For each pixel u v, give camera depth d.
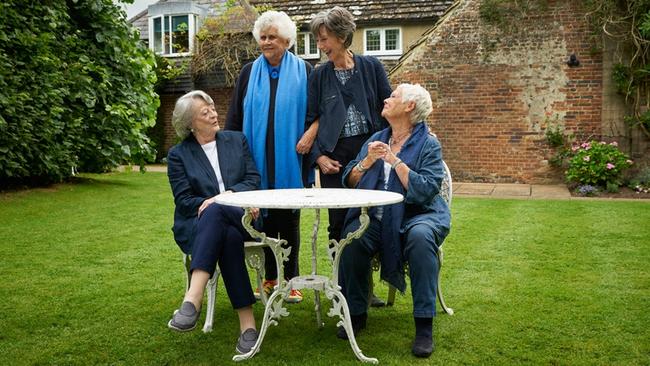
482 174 12.54
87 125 9.52
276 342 3.15
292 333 3.30
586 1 11.58
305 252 5.28
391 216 3.14
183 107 3.54
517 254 5.07
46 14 8.73
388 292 3.91
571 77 11.85
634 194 10.14
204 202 3.28
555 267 4.59
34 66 8.41
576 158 10.94
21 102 7.97
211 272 2.98
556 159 11.91
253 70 3.96
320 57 17.52
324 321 3.51
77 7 9.32
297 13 17.73
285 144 3.82
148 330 3.31
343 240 2.93
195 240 3.04
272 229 4.00
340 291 2.97
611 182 10.57
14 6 8.23
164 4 19.27
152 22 19.62
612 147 10.95
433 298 2.96
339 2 17.47
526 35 12.05
